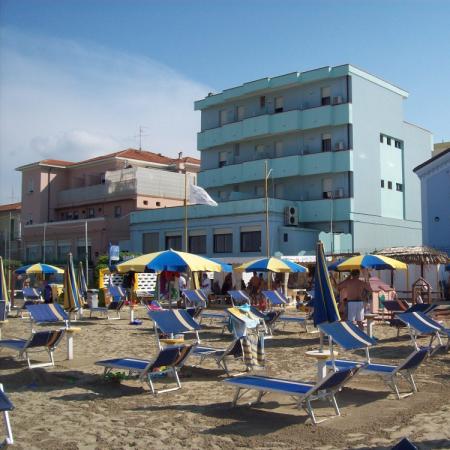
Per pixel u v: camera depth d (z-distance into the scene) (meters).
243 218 39.75
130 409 8.19
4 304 14.61
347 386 9.51
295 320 17.95
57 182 56.81
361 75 42.06
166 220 44.03
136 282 32.56
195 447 6.42
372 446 6.35
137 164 54.22
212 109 49.28
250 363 10.18
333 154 41.31
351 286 15.24
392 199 44.94
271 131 43.88
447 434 6.72
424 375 10.50
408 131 46.88
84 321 22.67
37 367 11.55
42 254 52.78
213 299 30.97
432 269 31.86
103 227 47.75
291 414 7.76
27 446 6.45
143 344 15.44
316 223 42.00
